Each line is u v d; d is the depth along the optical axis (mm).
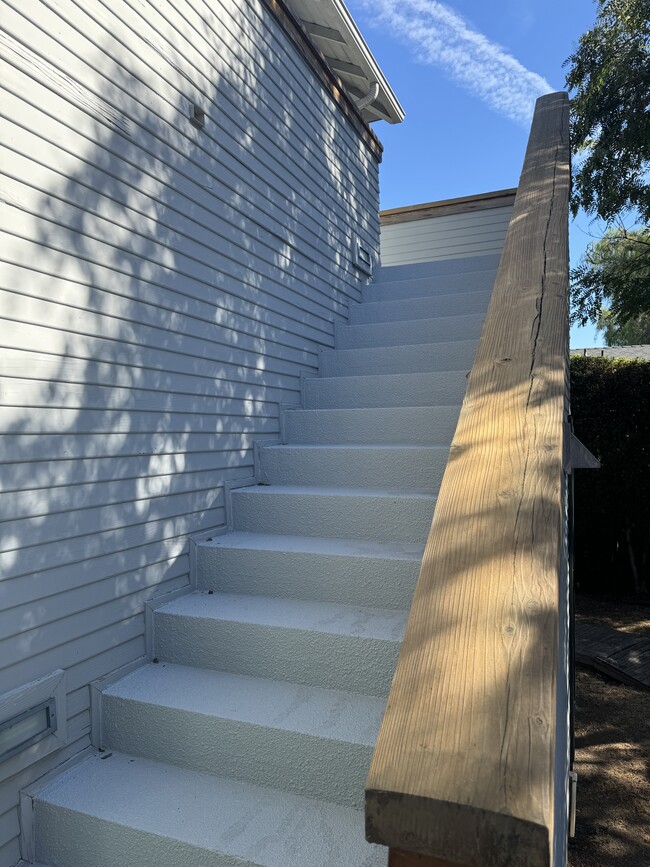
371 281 4695
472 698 652
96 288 1897
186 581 2365
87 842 1551
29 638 1636
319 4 3652
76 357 1811
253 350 2930
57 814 1589
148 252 2152
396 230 6965
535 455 1000
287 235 3314
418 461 2650
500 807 547
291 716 1729
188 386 2393
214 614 2098
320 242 3764
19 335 1613
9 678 1577
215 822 1519
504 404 1163
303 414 3184
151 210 2174
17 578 1599
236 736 1708
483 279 4199
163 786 1679
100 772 1744
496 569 807
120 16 2029
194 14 2471
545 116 3555
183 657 2104
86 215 1858
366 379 3314
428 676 692
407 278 4699
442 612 769
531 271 1720
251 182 2924
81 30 1847
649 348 14719
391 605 2145
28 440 1639
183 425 2355
